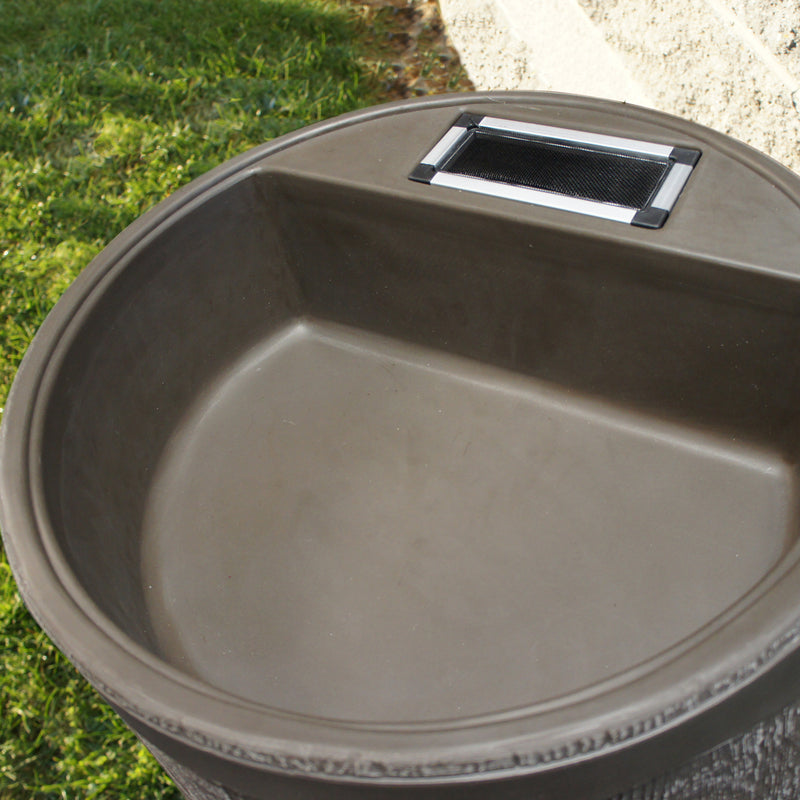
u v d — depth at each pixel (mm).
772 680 900
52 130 2734
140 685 940
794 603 914
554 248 1355
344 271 1604
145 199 2521
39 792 1598
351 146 1545
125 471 1426
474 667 1208
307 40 2969
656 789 971
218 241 1546
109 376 1407
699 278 1269
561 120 1530
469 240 1427
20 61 2918
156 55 2938
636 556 1299
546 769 853
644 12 1795
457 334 1572
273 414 1580
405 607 1285
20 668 1705
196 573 1365
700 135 1444
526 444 1480
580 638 1219
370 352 1660
